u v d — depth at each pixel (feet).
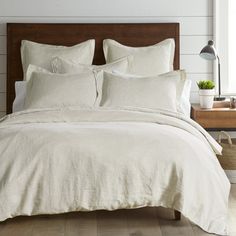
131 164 16.26
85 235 16.22
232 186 20.17
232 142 21.48
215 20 22.45
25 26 22.22
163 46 21.79
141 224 16.90
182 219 17.24
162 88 19.71
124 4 22.45
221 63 22.74
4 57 22.58
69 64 20.95
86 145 16.39
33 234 16.30
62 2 22.44
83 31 22.27
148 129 16.99
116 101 19.56
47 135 16.60
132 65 21.29
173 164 16.30
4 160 16.37
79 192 16.20
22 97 20.79
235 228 16.67
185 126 17.85
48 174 16.22
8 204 16.10
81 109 18.47
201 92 21.44
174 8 22.50
